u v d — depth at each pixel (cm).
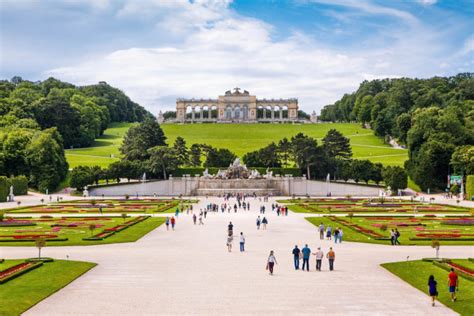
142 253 5812
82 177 16412
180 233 7631
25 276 4494
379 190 16975
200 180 18112
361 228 7850
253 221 9325
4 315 3441
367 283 4394
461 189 15412
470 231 7569
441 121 17825
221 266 5094
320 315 3522
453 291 3828
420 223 8481
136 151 19500
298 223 8912
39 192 16600
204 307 3688
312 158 18762
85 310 3606
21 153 16850
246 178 18288
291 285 4322
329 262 4928
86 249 6069
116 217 9481
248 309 3641
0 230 7600
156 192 17888
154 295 3997
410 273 4697
